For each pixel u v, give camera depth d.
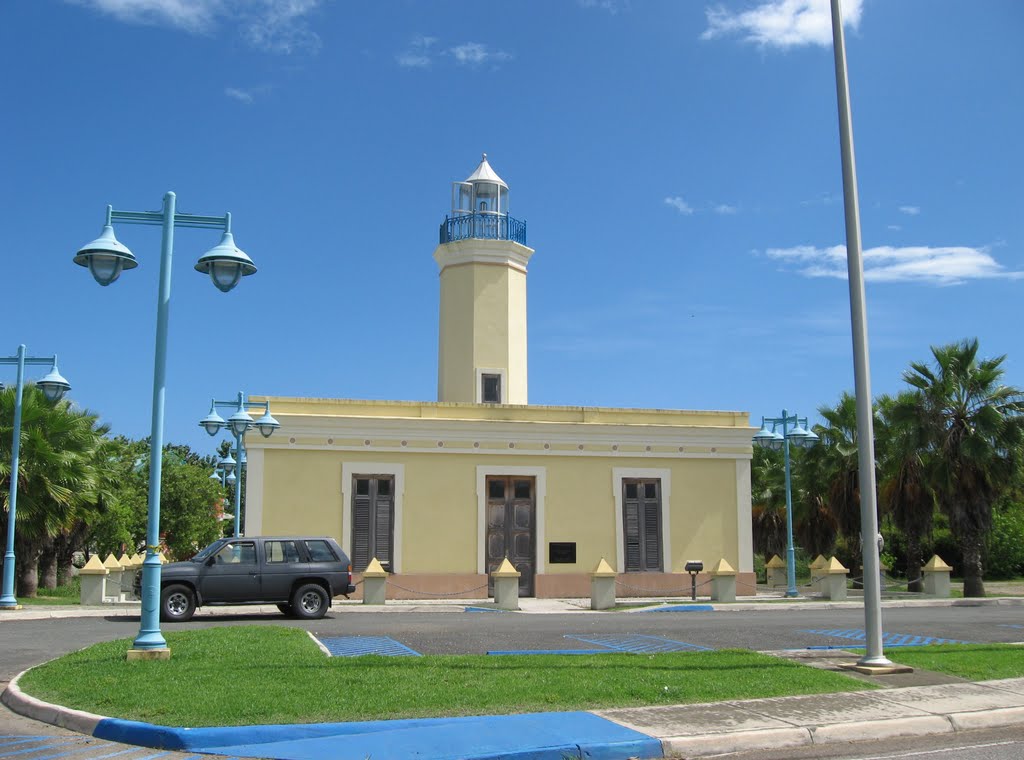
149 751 8.14
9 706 9.95
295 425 26.50
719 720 9.14
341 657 12.10
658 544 28.53
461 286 31.17
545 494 27.89
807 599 27.42
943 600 27.16
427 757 7.76
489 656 12.48
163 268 12.49
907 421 30.83
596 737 8.38
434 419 27.36
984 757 8.27
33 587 28.59
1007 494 32.72
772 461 45.31
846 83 12.88
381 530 26.72
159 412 12.23
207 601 19.12
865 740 9.00
